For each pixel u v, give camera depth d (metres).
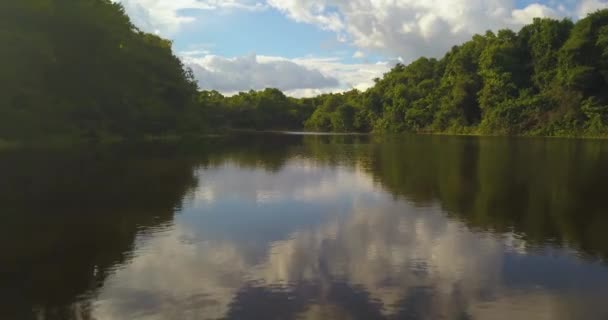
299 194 19.78
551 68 87.56
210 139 72.19
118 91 60.47
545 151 42.56
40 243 12.38
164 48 88.81
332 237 13.05
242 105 160.88
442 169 28.53
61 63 50.81
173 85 81.12
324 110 163.62
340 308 8.41
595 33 77.94
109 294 9.04
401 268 10.48
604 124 73.44
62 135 48.94
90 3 56.53
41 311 8.29
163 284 9.55
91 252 11.59
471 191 20.39
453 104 105.25
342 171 27.81
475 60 107.12
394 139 77.44
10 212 15.97
